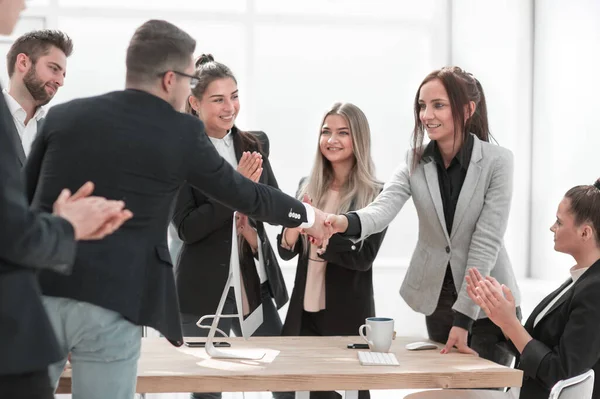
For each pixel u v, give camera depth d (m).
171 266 1.86
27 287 1.38
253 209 2.05
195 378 2.12
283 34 5.55
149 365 2.25
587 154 4.34
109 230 1.45
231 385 2.12
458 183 2.75
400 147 5.70
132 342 1.80
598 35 4.22
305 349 2.50
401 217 5.72
